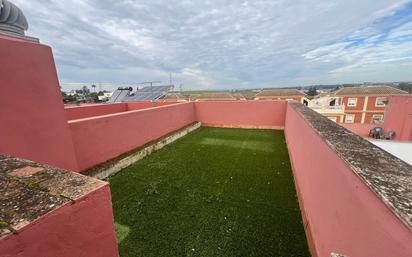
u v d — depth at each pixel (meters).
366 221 1.02
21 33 2.95
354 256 1.14
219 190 3.56
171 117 7.43
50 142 3.04
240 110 9.15
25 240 0.82
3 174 1.23
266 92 33.44
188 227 2.63
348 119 26.05
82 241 1.09
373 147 1.58
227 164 4.76
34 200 0.98
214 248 2.29
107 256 1.29
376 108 24.50
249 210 2.98
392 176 1.06
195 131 8.57
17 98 2.59
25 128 2.70
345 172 1.33
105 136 4.45
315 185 2.22
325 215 1.77
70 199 1.01
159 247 2.31
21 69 2.62
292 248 2.28
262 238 2.43
